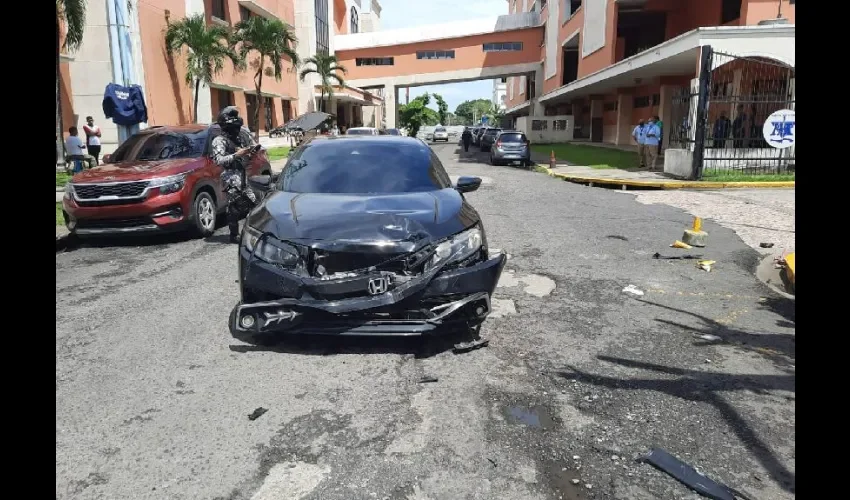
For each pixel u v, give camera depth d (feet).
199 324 16.02
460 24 160.56
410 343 14.38
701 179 47.78
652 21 94.27
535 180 53.67
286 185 17.30
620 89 101.40
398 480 8.91
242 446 9.89
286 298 12.95
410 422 10.63
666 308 17.19
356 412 11.00
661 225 29.91
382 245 12.96
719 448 9.80
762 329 15.38
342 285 12.71
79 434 10.30
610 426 10.52
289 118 126.52
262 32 89.76
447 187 17.47
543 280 20.08
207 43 74.59
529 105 164.35
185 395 11.76
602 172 56.49
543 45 152.35
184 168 28.30
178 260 24.36
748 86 53.67
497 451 9.70
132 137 32.17
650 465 9.34
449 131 267.39
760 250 24.29
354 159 18.07
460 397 11.59
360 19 217.97
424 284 12.86
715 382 12.24
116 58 58.90
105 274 22.06
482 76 161.48
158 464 9.40
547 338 14.78
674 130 54.70
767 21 51.98
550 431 10.34
